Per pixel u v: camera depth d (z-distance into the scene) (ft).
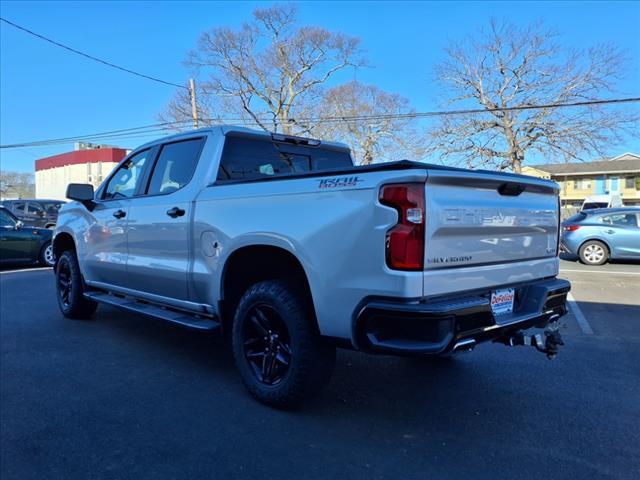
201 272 13.24
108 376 14.17
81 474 9.17
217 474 9.14
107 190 18.33
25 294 27.09
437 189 9.48
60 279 21.30
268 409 11.89
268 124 132.36
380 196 9.39
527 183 11.56
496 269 10.86
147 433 10.71
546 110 96.78
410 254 9.15
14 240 37.45
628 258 39.88
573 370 14.79
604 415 11.70
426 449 10.07
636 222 39.73
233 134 14.35
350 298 9.80
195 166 14.21
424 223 9.20
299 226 10.68
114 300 17.25
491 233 10.73
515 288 11.55
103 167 178.50
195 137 14.75
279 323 11.74
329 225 10.13
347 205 9.89
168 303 14.94
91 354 16.21
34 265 41.47
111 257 17.04
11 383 13.64
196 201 13.51
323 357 11.07
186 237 13.74
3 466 9.47
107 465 9.46
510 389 13.28
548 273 12.78
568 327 19.93
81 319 20.85
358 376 14.15
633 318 21.43
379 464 9.48
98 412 11.76
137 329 19.39
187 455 9.80
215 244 12.76
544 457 9.77
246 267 12.84
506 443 10.32
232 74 127.65
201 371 14.60
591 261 40.57
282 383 11.44
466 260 10.12
